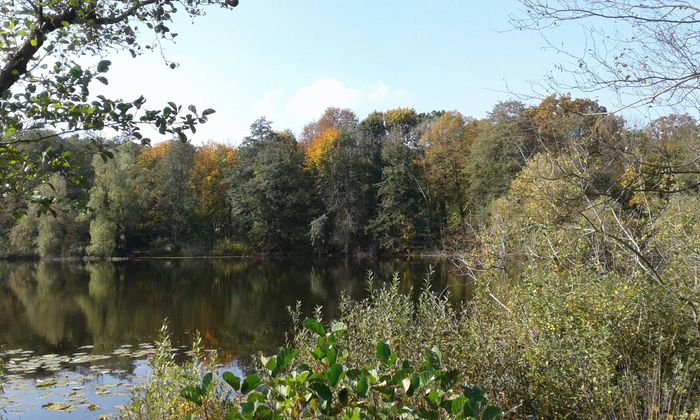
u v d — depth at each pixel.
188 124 3.08
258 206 42.88
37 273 30.02
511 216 12.06
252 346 12.45
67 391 8.87
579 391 4.04
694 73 3.83
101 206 39.12
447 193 39.31
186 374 5.30
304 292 21.83
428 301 5.33
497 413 2.35
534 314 5.04
